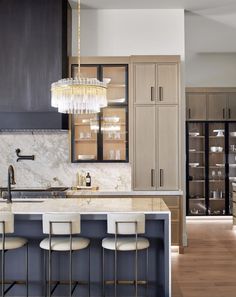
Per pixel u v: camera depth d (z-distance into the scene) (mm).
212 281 4211
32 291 3736
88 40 5965
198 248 5668
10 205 3840
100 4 5734
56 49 5441
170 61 5555
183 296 3768
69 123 5602
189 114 7906
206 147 7996
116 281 3588
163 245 3719
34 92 5438
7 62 5461
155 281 3723
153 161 5555
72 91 3760
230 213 8070
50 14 5461
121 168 5898
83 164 5902
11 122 5395
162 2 5629
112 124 5797
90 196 5297
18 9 5484
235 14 6047
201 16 6137
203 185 8156
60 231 3270
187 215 8031
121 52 5953
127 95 5637
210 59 8234
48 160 5910
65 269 3711
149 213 3406
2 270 3396
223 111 7918
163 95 5555
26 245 3574
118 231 3273
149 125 5562
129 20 5949
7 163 5914
